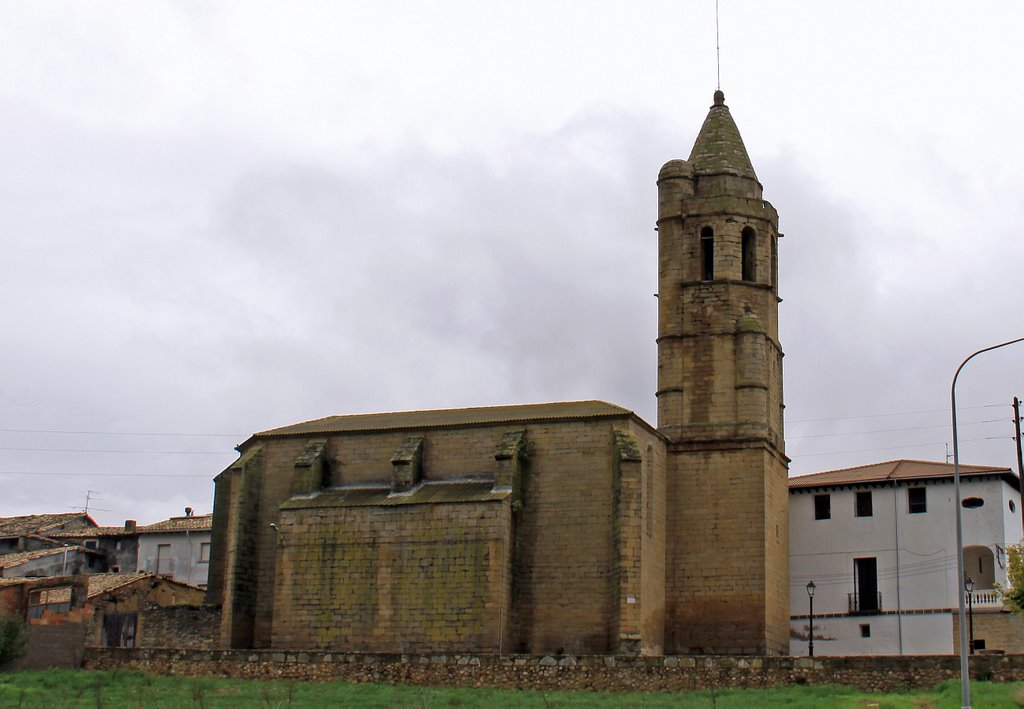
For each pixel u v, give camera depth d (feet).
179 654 226.17
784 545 273.13
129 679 216.54
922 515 285.84
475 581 239.50
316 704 185.26
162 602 290.35
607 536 244.63
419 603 241.96
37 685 206.28
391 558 245.45
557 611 244.42
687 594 259.39
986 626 274.77
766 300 276.21
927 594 281.74
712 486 263.70
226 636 259.60
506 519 241.96
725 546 259.80
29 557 341.62
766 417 267.18
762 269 278.05
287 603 250.16
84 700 188.96
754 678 197.88
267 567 267.18
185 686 207.92
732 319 271.49
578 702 185.78
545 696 186.80
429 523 244.42
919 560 284.00
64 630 232.53
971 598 266.77
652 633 250.37
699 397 269.44
